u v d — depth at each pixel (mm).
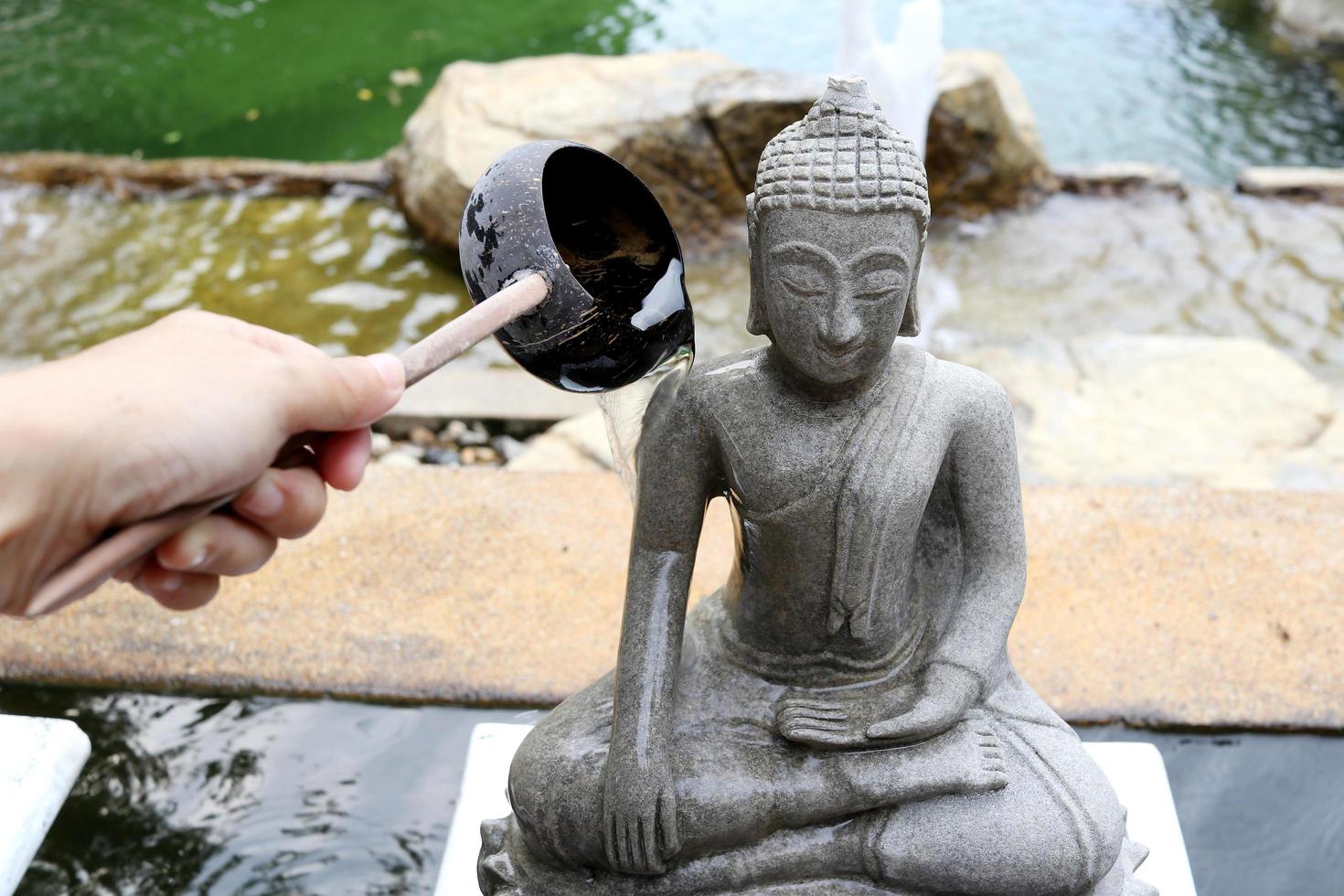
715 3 7539
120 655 2850
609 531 3195
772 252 1688
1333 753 2627
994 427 1860
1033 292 4910
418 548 3135
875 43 4703
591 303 1476
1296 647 2793
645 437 1874
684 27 7238
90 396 1092
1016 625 2861
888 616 1931
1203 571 3000
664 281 1660
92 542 1131
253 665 2828
